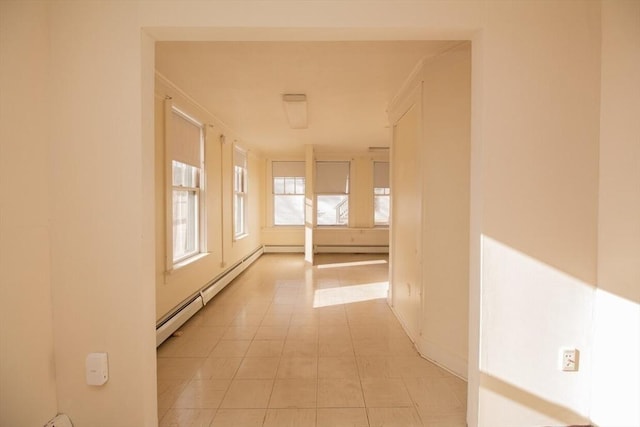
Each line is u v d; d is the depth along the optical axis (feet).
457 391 7.89
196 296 13.42
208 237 15.21
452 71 8.75
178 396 7.69
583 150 5.93
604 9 5.82
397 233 13.26
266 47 8.84
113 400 5.82
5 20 4.97
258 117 16.02
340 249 28.25
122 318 5.76
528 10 5.79
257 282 18.80
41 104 5.52
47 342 5.68
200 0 5.64
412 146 10.91
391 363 9.27
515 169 5.87
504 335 6.02
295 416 6.97
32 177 5.38
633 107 5.45
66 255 5.72
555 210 5.94
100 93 5.63
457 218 8.67
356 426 6.68
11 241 5.08
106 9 5.61
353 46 8.80
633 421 5.54
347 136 20.75
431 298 9.46
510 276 5.96
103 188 5.69
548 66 5.83
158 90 10.52
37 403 5.50
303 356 9.71
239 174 22.29
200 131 14.67
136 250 5.73
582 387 6.15
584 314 6.07
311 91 12.31
